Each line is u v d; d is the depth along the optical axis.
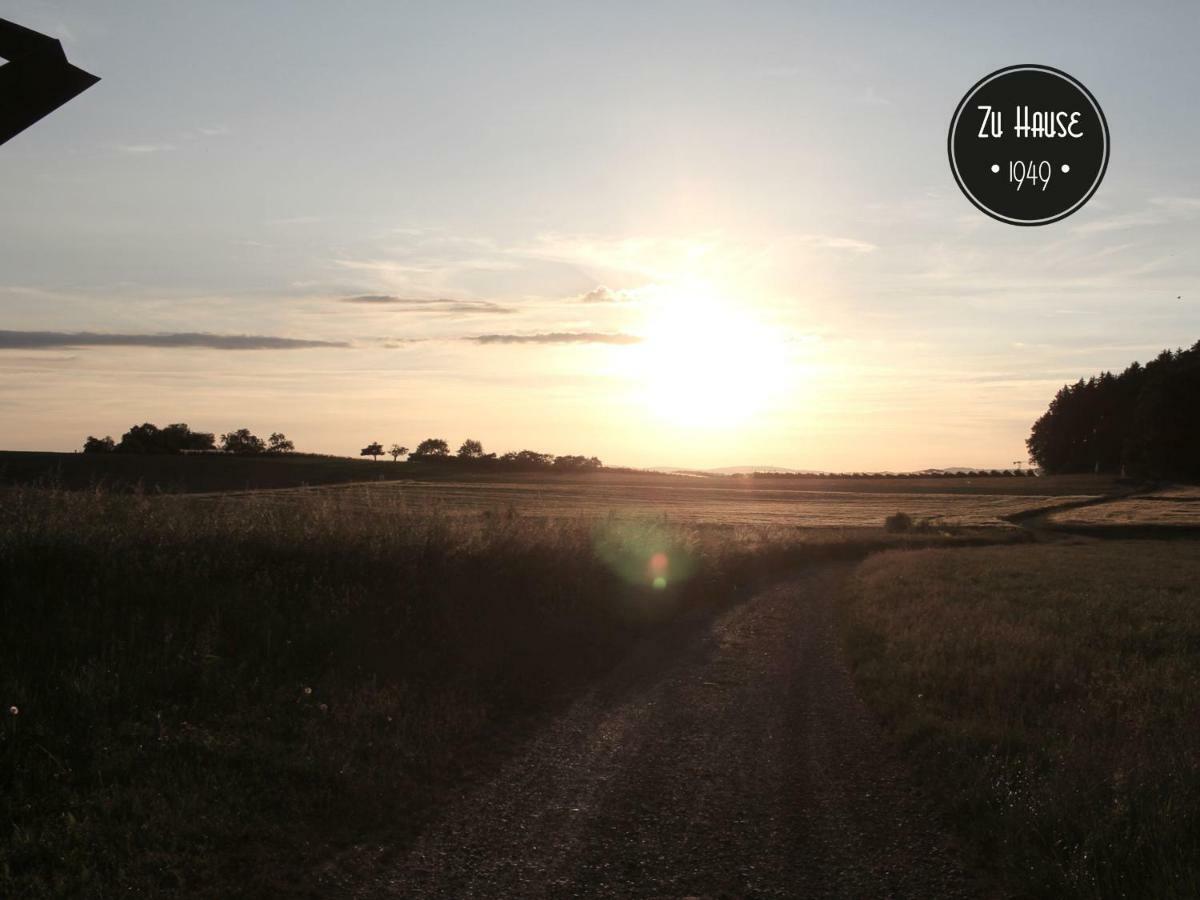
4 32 2.26
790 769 7.61
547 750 7.90
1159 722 8.58
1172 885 4.77
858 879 5.38
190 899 4.71
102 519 11.91
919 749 7.96
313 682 8.68
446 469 127.81
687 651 13.55
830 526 60.53
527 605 13.62
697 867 5.53
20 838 5.05
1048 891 5.07
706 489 114.75
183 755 6.55
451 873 5.30
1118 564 31.00
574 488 101.25
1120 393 136.12
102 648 8.20
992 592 20.78
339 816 5.96
